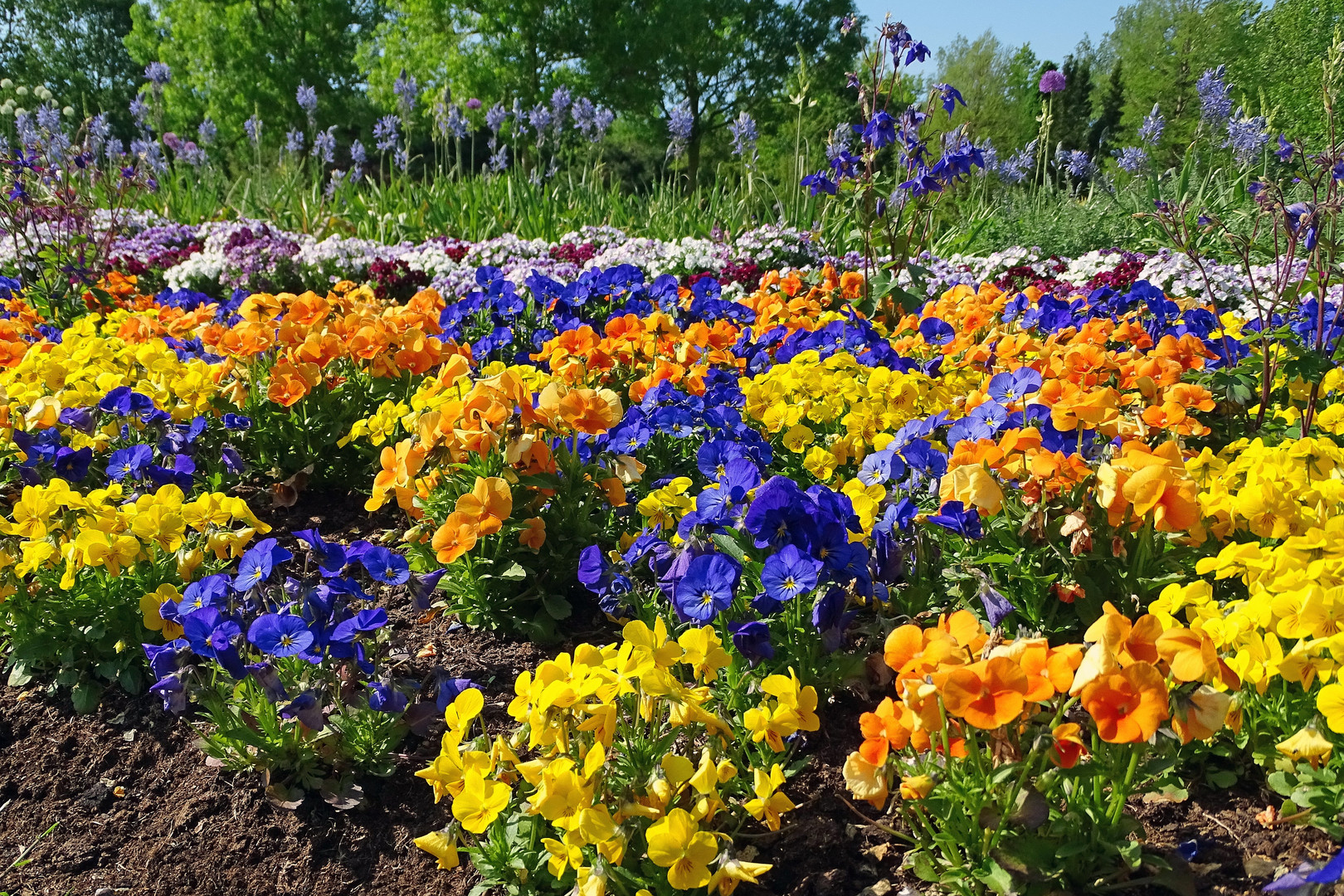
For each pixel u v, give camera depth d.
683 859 1.99
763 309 5.95
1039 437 2.83
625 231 11.88
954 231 11.71
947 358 4.78
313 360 4.41
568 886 2.22
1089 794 2.12
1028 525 2.79
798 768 2.48
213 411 4.67
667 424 3.76
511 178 13.46
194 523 3.12
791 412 3.90
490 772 2.22
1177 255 7.37
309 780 2.75
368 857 2.58
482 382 3.29
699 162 34.53
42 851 2.65
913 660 1.93
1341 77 4.46
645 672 2.12
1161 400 3.64
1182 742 1.84
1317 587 2.03
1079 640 2.87
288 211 13.77
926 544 2.99
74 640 3.23
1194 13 30.77
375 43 37.25
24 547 3.01
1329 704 1.91
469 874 2.47
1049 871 1.98
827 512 2.53
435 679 2.84
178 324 5.24
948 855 2.07
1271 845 2.21
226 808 2.74
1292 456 2.79
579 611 3.60
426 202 13.06
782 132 35.69
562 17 32.44
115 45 49.81
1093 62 42.00
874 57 7.44
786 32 34.06
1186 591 2.16
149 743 3.01
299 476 4.60
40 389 4.23
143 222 12.56
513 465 3.32
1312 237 4.38
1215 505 2.70
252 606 2.74
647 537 2.87
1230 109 11.95
